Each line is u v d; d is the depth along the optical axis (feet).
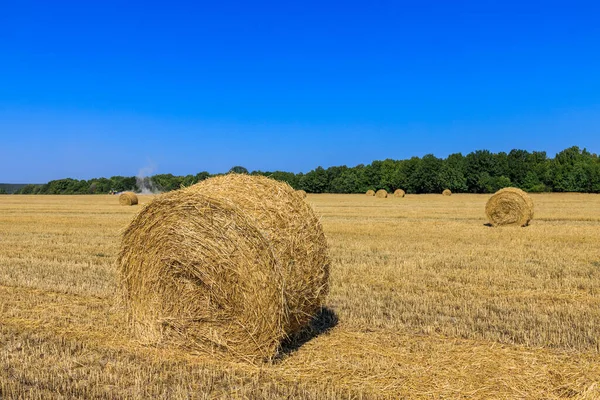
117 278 27.09
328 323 27.94
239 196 24.73
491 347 23.63
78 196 242.37
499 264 44.19
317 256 25.84
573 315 28.73
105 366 21.94
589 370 20.81
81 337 25.77
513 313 29.35
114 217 98.58
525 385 19.48
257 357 22.89
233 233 23.63
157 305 25.36
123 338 25.85
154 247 25.66
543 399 18.42
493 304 31.48
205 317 24.00
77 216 101.50
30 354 23.04
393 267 43.06
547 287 35.99
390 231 70.44
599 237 61.98
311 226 25.90
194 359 23.36
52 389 19.36
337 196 229.25
